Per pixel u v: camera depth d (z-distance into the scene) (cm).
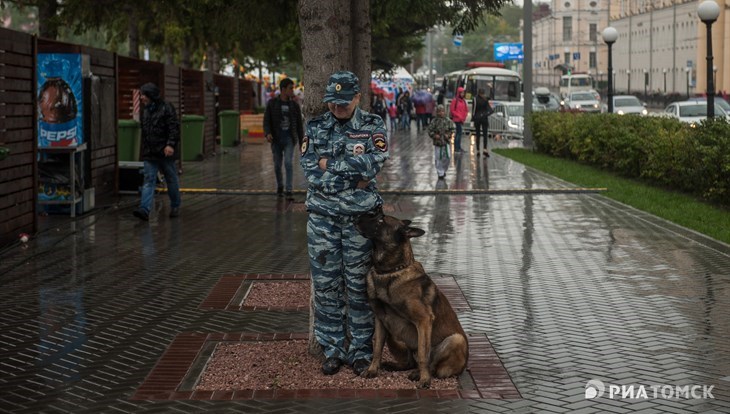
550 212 1485
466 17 1320
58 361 661
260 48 2833
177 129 1375
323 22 656
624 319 779
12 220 1169
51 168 1405
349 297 623
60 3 1955
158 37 2588
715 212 1452
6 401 575
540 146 2825
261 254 1092
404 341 609
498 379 609
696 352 679
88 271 990
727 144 1505
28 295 874
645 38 9750
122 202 1588
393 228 586
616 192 1744
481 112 2675
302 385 600
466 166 2372
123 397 582
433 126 2012
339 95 596
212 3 1409
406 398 574
